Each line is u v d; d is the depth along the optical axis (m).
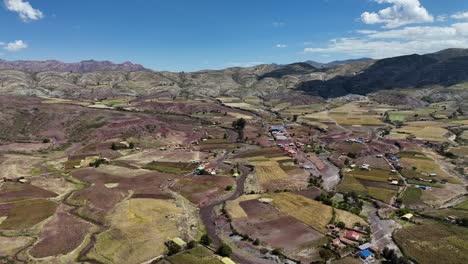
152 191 141.00
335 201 133.75
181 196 137.38
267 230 108.88
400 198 137.62
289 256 94.06
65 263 88.56
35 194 134.88
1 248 95.06
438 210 128.25
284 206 127.12
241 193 142.62
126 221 112.25
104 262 89.38
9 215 115.88
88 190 137.38
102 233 104.31
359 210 125.81
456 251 97.06
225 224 114.12
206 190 142.88
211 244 99.75
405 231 109.38
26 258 90.44
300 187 148.88
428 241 102.88
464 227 112.12
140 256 91.88
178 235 104.00
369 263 91.25
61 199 131.50
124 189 142.25
